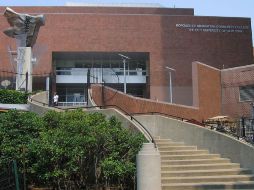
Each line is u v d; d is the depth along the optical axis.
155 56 58.03
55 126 14.49
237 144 15.55
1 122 13.70
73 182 13.05
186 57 58.41
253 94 36.41
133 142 13.66
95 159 13.20
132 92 61.31
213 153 16.56
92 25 58.03
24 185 12.41
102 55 58.81
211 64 58.59
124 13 64.62
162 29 58.78
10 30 35.88
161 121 19.19
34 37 36.69
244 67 37.31
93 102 27.28
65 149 12.45
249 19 60.41
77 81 58.00
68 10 63.12
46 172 12.50
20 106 22.53
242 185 13.41
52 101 32.91
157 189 11.39
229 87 38.00
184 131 18.14
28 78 32.19
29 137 13.45
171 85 57.31
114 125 14.78
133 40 58.12
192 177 13.95
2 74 54.38
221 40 59.38
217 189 13.27
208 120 30.31
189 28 59.12
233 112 37.28
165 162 15.18
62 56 58.88
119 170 12.52
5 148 12.84
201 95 36.28
